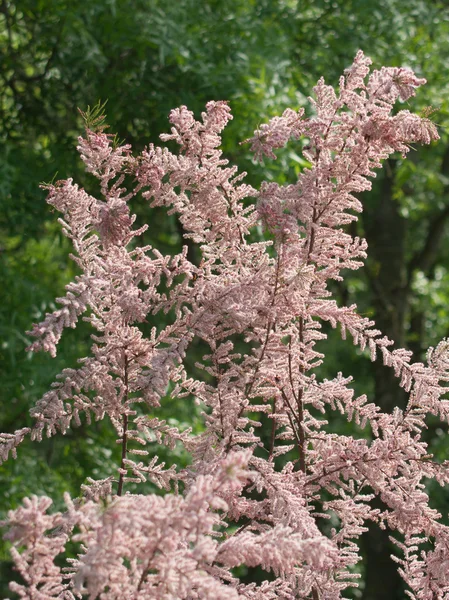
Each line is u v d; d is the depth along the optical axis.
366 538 7.95
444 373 2.41
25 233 5.79
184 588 1.69
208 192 2.37
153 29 5.41
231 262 2.53
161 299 2.29
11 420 6.05
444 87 6.68
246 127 5.26
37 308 5.57
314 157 2.39
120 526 1.63
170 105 5.48
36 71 6.48
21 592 1.67
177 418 5.99
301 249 2.25
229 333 2.33
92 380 2.22
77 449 6.31
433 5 7.02
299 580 2.40
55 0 5.54
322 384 2.50
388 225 8.59
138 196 5.57
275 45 5.82
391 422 2.66
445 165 8.74
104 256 2.36
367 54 6.34
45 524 1.65
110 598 1.71
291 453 6.82
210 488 1.67
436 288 9.62
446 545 2.32
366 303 8.87
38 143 6.29
